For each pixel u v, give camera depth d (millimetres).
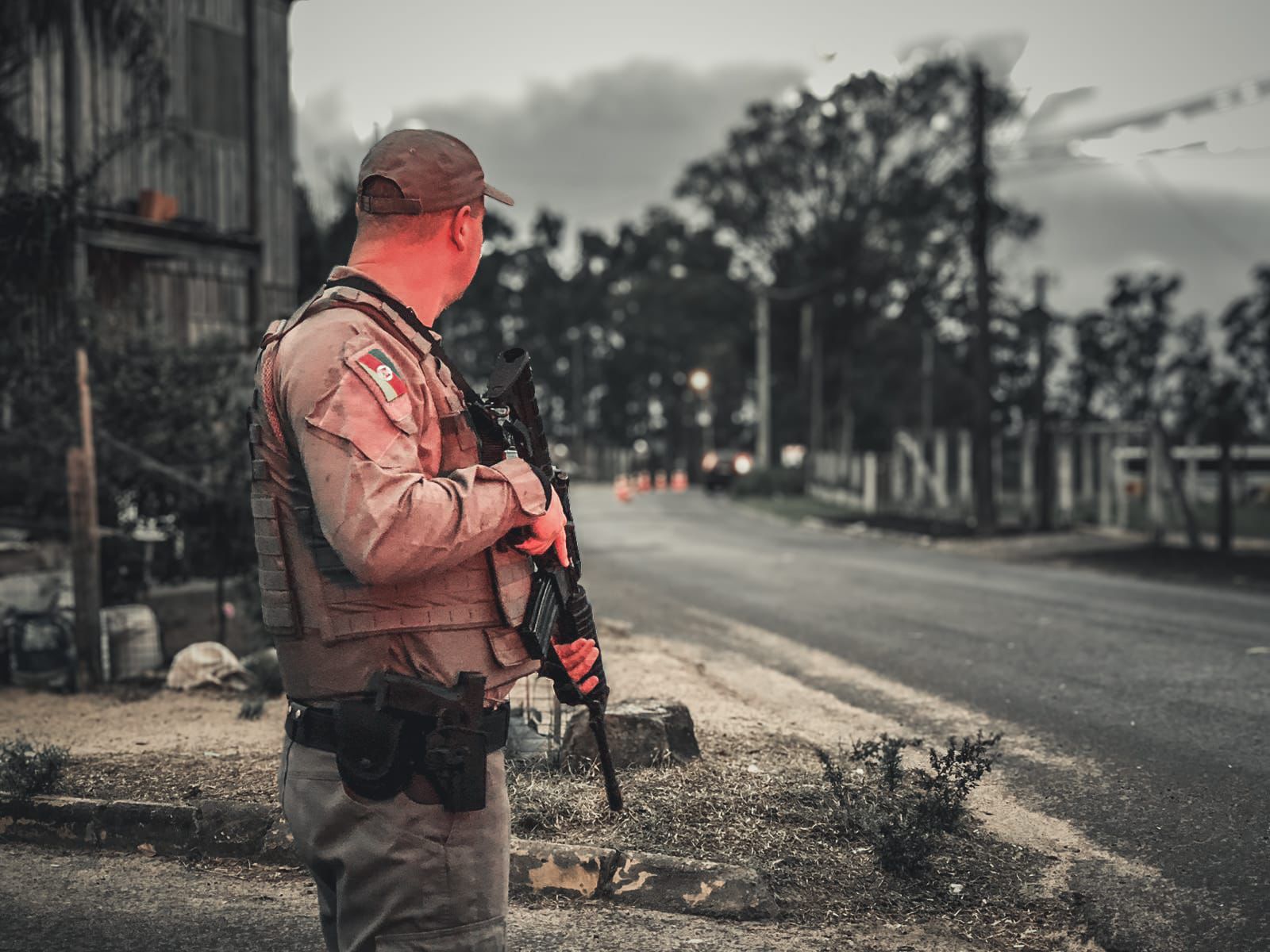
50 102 11805
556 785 4809
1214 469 35188
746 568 15680
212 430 9648
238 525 9617
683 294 68125
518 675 2193
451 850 2088
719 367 66000
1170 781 5441
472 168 2199
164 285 13719
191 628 9742
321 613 2068
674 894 3930
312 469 1955
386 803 2055
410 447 1996
